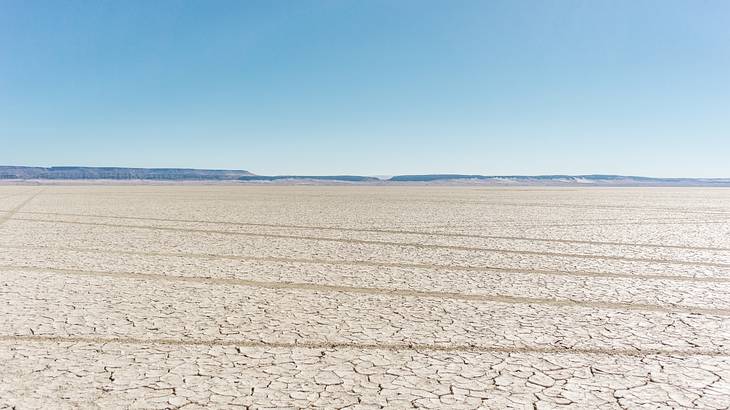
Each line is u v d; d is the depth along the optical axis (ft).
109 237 47.67
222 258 35.96
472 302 23.86
